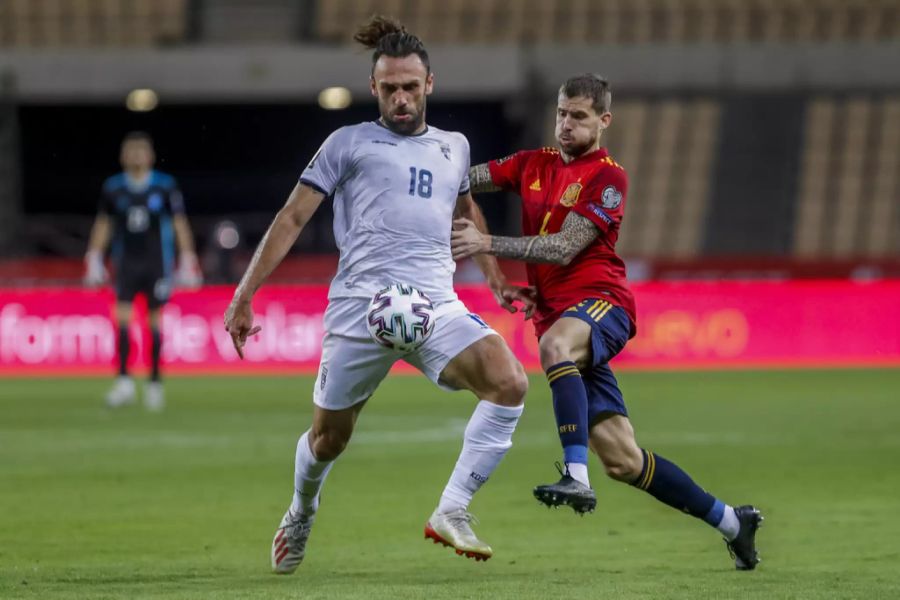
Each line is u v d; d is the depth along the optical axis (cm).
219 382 6675
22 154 10869
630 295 2244
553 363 2105
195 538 2530
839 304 7581
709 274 7744
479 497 3102
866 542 2473
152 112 10738
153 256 5175
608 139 9881
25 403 5559
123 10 10319
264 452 3944
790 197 9581
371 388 2044
